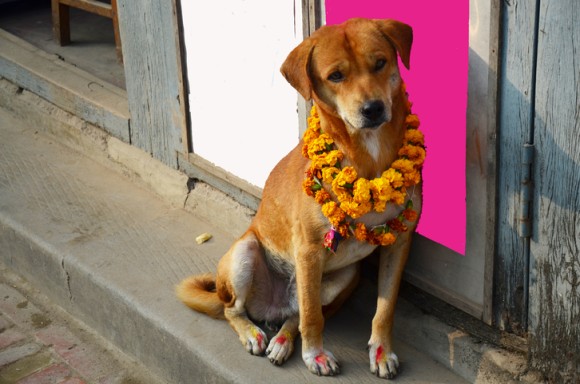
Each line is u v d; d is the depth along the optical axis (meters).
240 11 4.55
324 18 4.08
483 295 3.78
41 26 7.52
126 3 5.31
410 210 3.71
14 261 5.50
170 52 5.12
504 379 3.75
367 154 3.60
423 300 4.11
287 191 3.98
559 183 3.30
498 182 3.53
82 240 5.15
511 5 3.21
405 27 3.46
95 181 5.82
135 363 4.72
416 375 3.96
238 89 4.77
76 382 4.61
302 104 4.33
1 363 4.78
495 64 3.32
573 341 3.49
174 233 5.17
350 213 3.64
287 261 4.18
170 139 5.40
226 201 5.13
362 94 3.37
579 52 3.05
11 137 6.47
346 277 4.14
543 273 3.49
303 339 3.99
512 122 3.37
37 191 5.71
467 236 3.77
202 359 4.17
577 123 3.15
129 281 4.74
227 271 4.20
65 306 5.17
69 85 6.21
